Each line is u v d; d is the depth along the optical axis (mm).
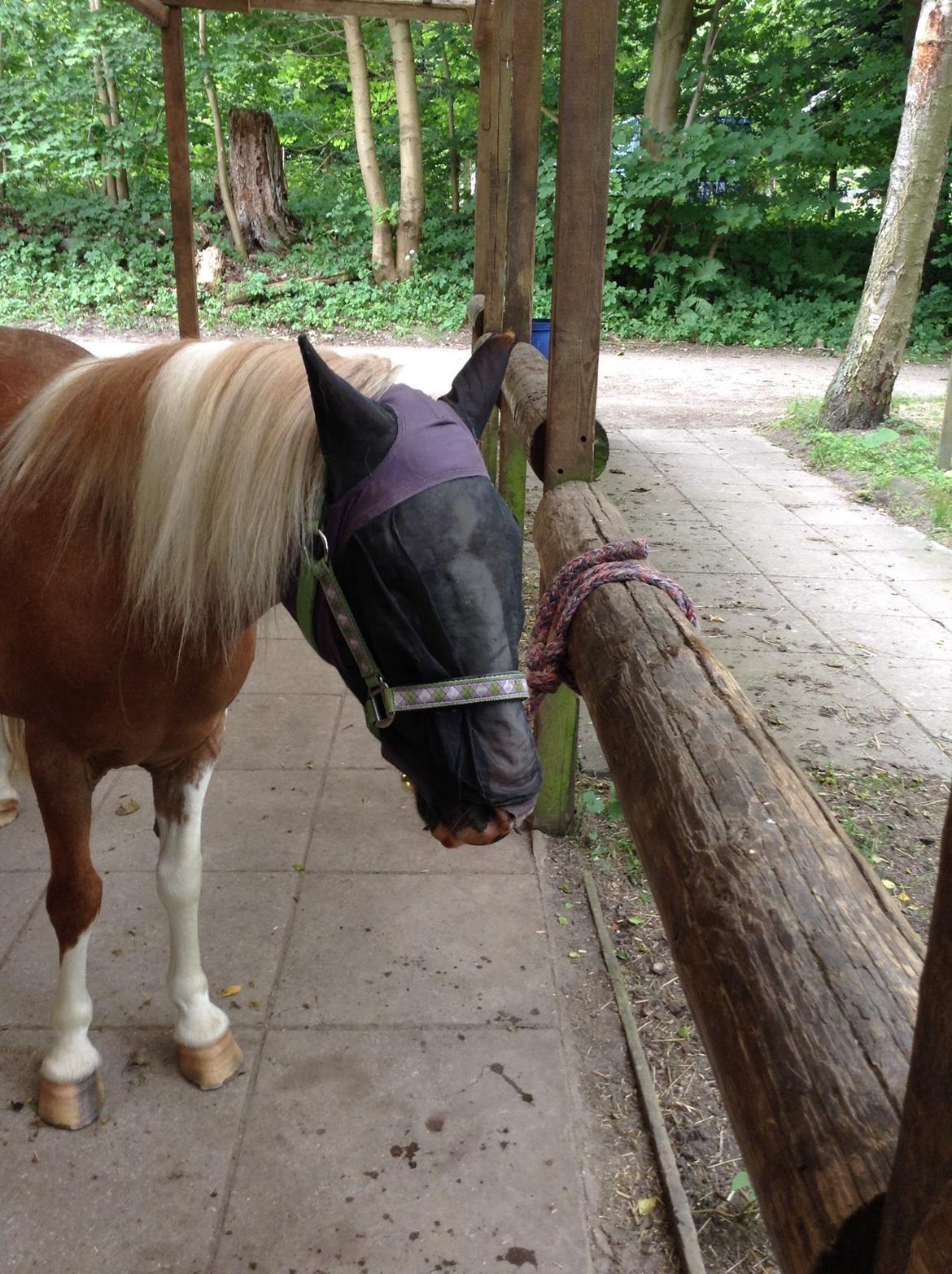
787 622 4273
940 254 14250
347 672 1275
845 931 801
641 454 7262
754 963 792
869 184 13953
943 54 6672
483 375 1383
